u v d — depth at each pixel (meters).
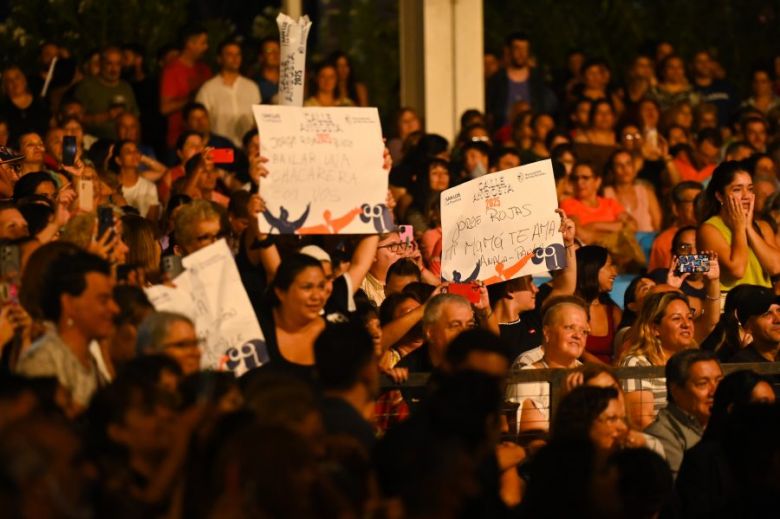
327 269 16.58
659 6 40.09
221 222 16.66
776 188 26.30
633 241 26.23
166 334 12.80
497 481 12.29
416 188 25.73
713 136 29.92
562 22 39.56
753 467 12.64
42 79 30.47
